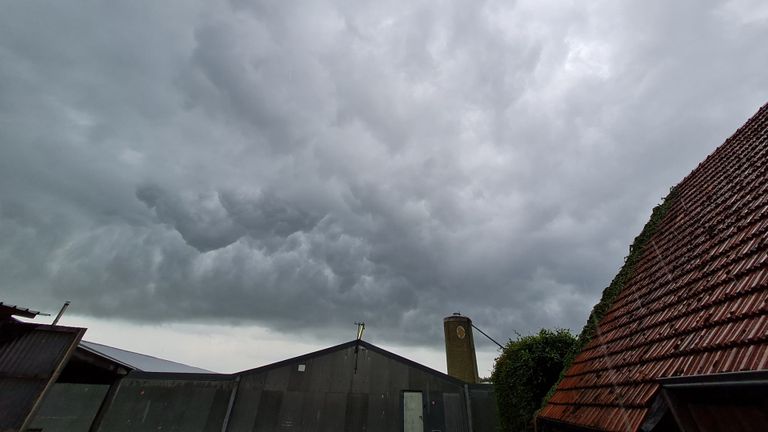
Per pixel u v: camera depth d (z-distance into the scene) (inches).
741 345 119.8
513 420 438.9
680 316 180.2
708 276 184.9
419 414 719.1
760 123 270.1
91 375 391.5
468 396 737.0
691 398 130.0
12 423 211.6
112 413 705.0
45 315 261.7
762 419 102.9
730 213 212.7
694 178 329.4
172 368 1086.4
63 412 697.0
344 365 762.8
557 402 263.7
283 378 746.8
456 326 890.7
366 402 726.5
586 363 268.1
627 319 251.4
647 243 332.8
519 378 436.5
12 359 237.0
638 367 180.5
